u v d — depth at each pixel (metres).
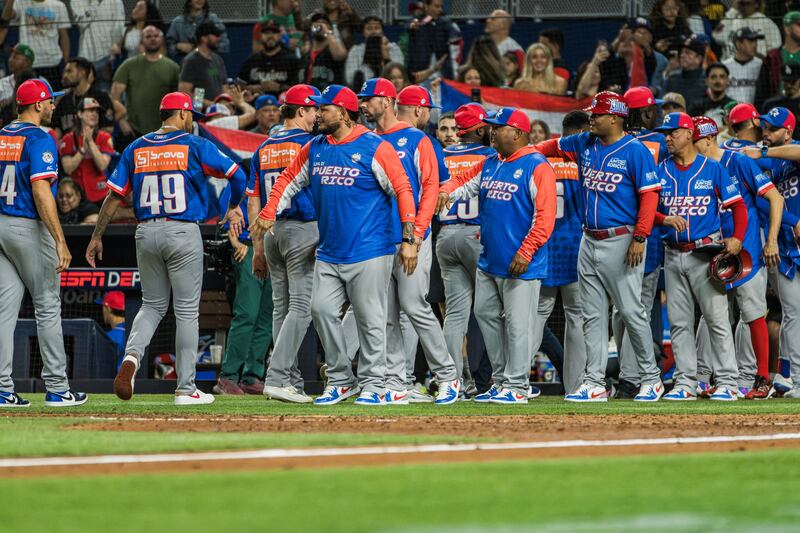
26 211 25.94
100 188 46.25
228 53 52.28
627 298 29.17
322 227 25.78
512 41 51.22
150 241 26.78
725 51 50.62
